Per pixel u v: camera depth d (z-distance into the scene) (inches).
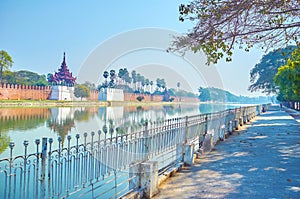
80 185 176.1
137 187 208.8
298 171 282.7
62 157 156.6
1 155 410.6
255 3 220.2
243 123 824.9
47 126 811.4
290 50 325.4
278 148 415.2
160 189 228.2
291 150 398.3
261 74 2187.5
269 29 244.2
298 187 231.5
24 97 1785.2
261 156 357.4
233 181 249.0
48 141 157.4
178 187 233.0
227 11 221.1
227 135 553.0
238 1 217.5
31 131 758.5
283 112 1545.3
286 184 239.8
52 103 1368.1
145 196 206.7
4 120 1047.6
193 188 230.4
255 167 299.9
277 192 219.8
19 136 669.9
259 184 240.1
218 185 237.8
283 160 334.0
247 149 406.9
